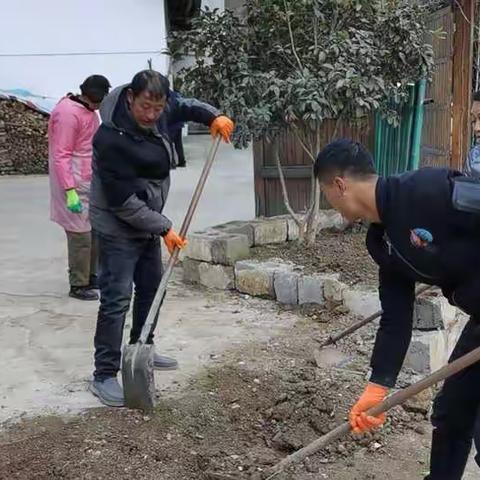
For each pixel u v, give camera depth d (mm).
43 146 11523
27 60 11648
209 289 5016
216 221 7586
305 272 4633
